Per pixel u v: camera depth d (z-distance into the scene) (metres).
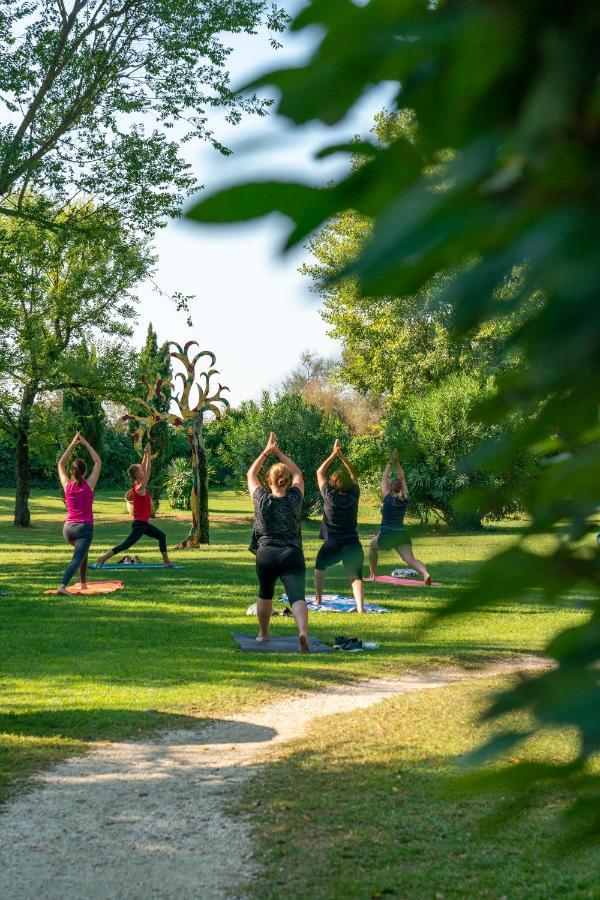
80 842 4.57
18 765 5.80
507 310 0.41
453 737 6.06
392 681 8.07
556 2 0.43
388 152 0.44
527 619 4.50
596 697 0.44
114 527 36.31
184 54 18.23
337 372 31.75
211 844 4.51
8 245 20.47
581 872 3.92
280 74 0.44
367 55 0.44
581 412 0.46
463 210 0.41
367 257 0.41
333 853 4.32
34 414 31.38
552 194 0.42
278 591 14.84
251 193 0.40
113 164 19.53
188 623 11.43
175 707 7.25
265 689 7.86
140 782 5.47
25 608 12.73
